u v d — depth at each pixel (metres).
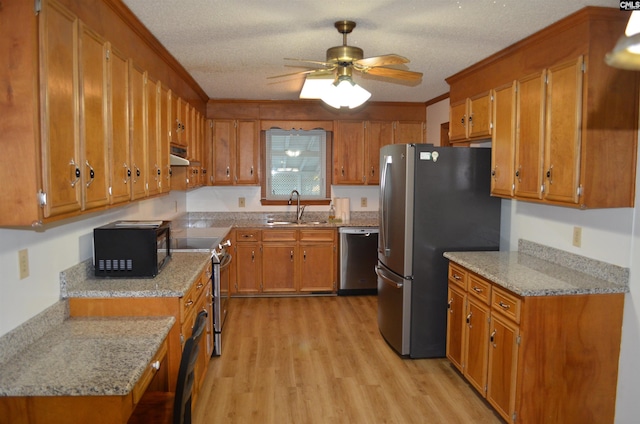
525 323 2.40
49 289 2.16
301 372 3.37
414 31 2.71
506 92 3.11
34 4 1.48
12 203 1.51
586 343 2.46
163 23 2.57
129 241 2.56
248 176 5.45
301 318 4.59
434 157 3.48
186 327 2.46
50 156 1.57
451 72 3.76
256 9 2.36
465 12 2.38
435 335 3.61
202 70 3.75
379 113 5.50
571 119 2.46
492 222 3.58
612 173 2.41
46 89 1.54
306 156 5.86
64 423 1.54
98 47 2.01
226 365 3.48
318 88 2.96
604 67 2.37
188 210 5.71
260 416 2.78
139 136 2.58
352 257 5.35
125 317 2.28
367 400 2.97
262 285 5.33
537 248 3.21
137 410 1.97
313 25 2.61
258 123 5.41
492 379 2.73
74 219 2.45
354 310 4.86
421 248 3.52
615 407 2.51
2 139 1.50
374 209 5.91
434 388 3.14
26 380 1.56
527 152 2.87
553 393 2.46
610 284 2.50
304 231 5.31
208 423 2.70
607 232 2.59
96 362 1.71
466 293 3.08
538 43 2.75
